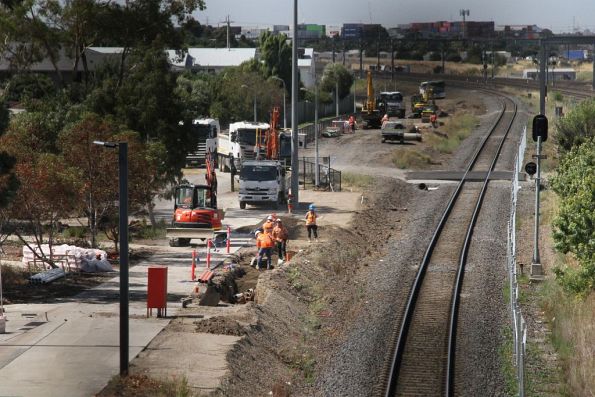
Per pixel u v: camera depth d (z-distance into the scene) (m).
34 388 53.91
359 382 61.62
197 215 118.06
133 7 173.12
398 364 65.56
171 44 178.00
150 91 136.00
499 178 180.00
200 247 114.19
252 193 149.38
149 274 72.62
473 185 173.12
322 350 69.75
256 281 94.38
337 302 85.75
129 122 136.00
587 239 81.19
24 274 92.25
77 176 100.94
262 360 64.56
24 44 181.50
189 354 61.91
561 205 97.31
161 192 151.25
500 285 92.50
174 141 137.00
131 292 84.75
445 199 156.25
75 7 169.88
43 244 103.88
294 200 145.12
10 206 91.88
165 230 123.94
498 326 76.62
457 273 97.75
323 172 179.88
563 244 83.06
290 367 65.25
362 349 69.31
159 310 72.81
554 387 60.97
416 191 172.12
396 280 94.88
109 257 104.38
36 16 173.75
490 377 62.75
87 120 104.19
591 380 60.06
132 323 70.44
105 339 65.44
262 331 70.94
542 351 69.44
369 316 79.75
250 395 57.09
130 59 157.50
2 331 66.94
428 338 72.81
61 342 64.50
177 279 91.62
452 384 61.22
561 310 78.31
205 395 53.81
